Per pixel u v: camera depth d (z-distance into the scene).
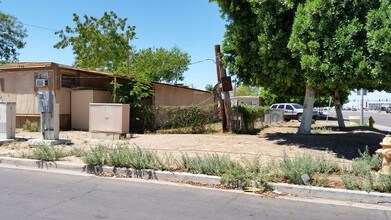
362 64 8.45
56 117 11.96
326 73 9.09
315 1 9.12
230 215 5.26
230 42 13.41
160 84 21.89
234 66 13.24
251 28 11.91
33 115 17.47
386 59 8.26
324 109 53.81
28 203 5.67
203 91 29.05
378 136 14.84
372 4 9.05
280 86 13.25
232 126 16.55
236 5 12.02
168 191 6.62
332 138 13.01
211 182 7.16
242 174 6.97
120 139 13.32
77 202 5.78
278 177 7.07
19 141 12.40
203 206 5.69
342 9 9.12
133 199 6.02
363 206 5.88
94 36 29.83
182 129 16.80
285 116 32.53
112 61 31.27
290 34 10.45
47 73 17.22
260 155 9.12
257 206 5.76
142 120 17.11
